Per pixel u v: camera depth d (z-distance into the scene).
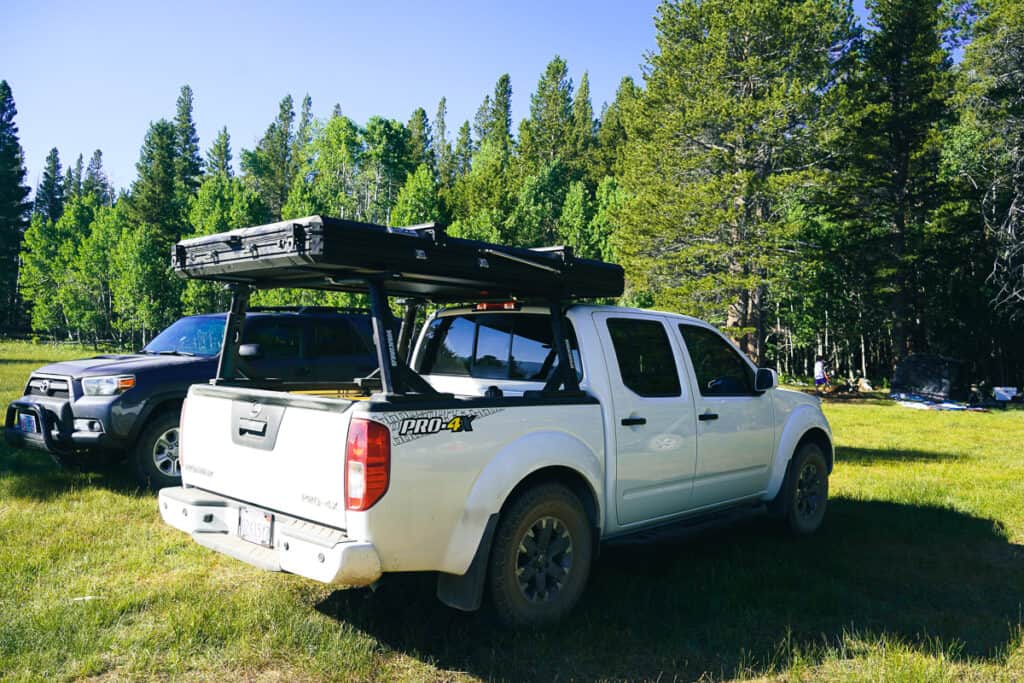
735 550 5.34
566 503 3.84
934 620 4.08
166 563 4.73
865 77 33.12
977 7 32.12
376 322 3.34
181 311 52.75
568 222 56.59
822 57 29.58
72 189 119.56
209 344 7.57
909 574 4.91
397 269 3.41
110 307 58.09
